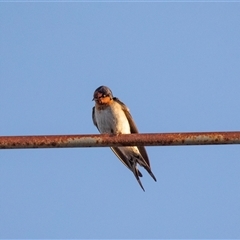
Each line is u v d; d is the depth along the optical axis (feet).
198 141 32.68
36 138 32.73
